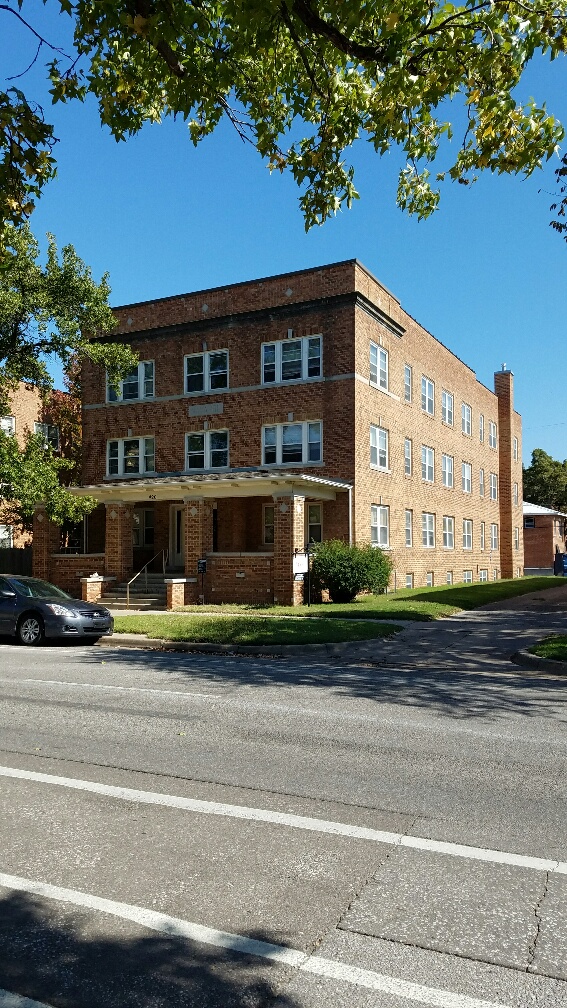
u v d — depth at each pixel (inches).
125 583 986.1
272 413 1023.6
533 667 475.2
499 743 276.5
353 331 974.4
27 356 858.8
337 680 417.1
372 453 1039.6
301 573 854.5
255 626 623.2
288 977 126.6
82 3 257.4
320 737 284.5
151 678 423.8
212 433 1077.1
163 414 1113.4
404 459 1156.5
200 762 252.2
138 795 219.3
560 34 280.1
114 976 127.5
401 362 1146.0
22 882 162.7
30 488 794.2
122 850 179.6
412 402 1198.3
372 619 716.7
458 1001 120.0
